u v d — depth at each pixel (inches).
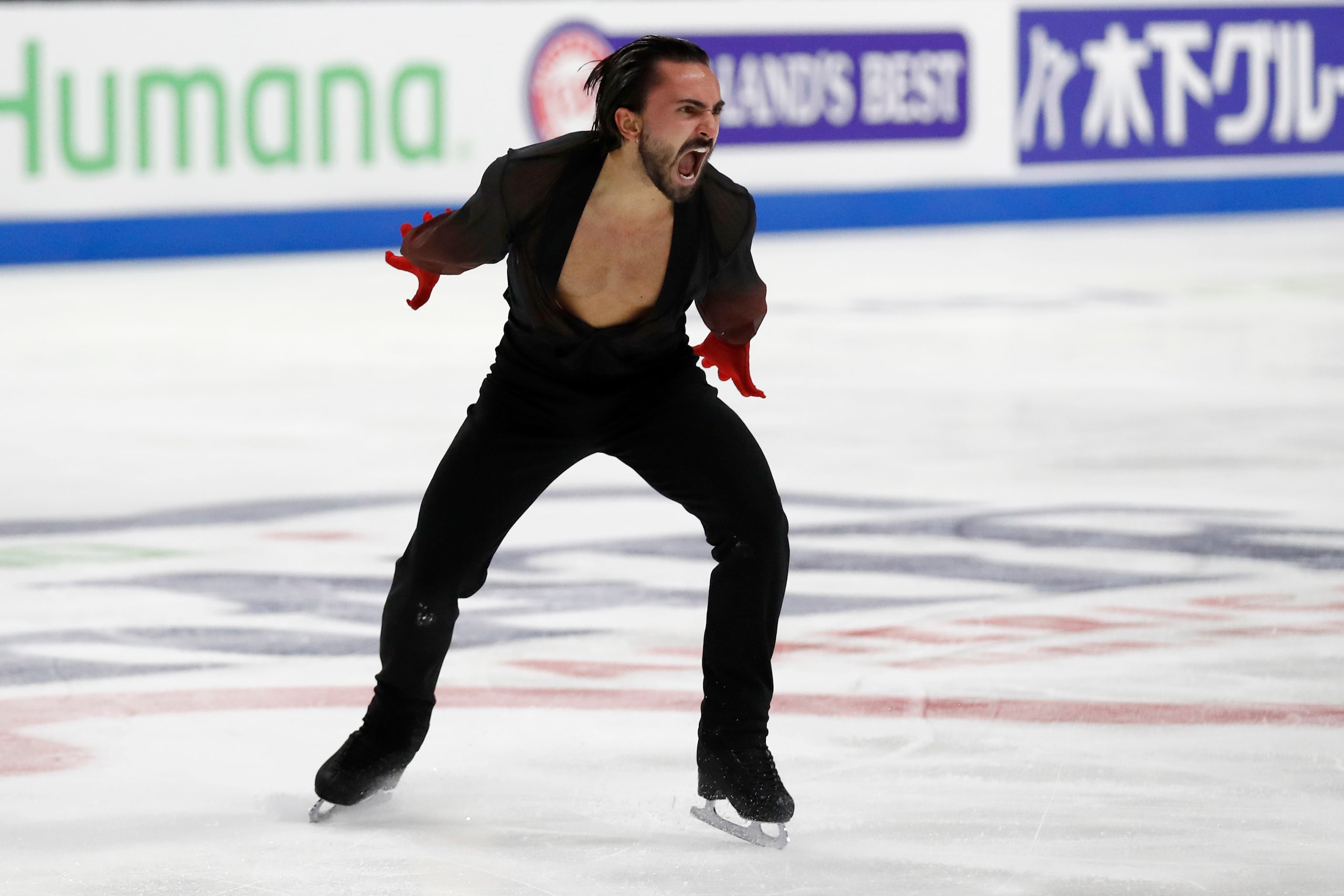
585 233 448.1
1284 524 925.8
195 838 472.7
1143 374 1508.4
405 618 482.9
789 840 469.1
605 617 741.3
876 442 1195.3
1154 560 843.4
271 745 560.7
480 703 611.5
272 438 1237.1
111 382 1505.9
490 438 473.7
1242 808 492.1
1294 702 602.9
